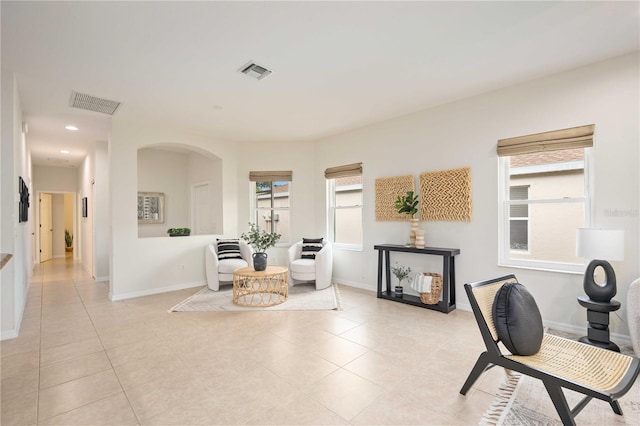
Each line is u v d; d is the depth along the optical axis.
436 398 2.06
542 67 3.12
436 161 4.18
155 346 2.90
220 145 5.74
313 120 4.72
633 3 2.16
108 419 1.88
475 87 3.58
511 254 3.70
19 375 2.39
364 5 2.17
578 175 3.27
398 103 4.06
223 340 3.04
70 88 3.49
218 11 2.22
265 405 2.00
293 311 3.93
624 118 2.89
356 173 5.14
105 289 5.16
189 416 1.91
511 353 1.99
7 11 2.17
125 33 2.47
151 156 6.82
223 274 4.95
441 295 4.11
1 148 3.08
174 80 3.32
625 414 1.89
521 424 1.81
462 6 2.19
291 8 2.20
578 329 3.12
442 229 4.13
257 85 3.47
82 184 7.70
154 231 6.85
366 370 2.44
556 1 2.15
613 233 2.58
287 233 6.05
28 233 5.48
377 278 4.86
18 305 3.47
